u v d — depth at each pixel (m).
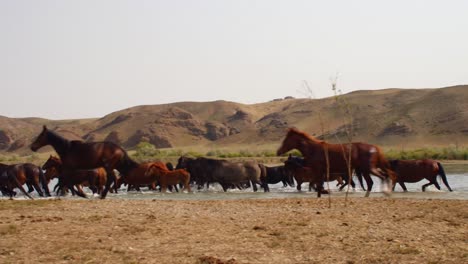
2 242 12.23
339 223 14.38
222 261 10.42
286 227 13.96
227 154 80.69
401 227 13.74
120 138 179.50
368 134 120.56
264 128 159.62
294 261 10.66
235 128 188.25
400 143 110.50
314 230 13.46
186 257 10.93
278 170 36.09
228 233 13.30
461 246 11.63
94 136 183.50
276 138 148.62
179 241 12.44
